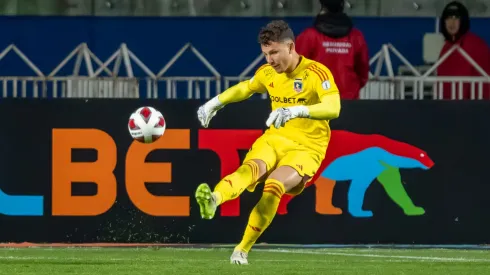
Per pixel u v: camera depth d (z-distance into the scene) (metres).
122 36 44.28
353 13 44.38
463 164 33.28
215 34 44.62
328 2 36.41
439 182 33.25
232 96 25.78
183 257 28.44
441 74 40.59
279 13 44.56
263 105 32.81
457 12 40.56
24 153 32.62
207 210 22.61
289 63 24.61
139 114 24.64
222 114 32.81
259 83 25.62
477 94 39.53
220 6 44.41
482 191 33.34
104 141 32.69
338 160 33.00
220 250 31.08
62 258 27.86
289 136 24.91
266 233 33.09
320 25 36.31
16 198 32.69
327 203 33.09
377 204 33.19
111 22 44.25
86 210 32.78
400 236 33.22
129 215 32.81
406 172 33.19
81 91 36.78
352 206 33.12
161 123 24.70
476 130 33.28
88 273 23.84
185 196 32.91
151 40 44.38
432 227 33.28
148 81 37.84
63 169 32.66
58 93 42.72
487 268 25.80
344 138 33.00
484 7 44.50
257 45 44.72
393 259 28.28
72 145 32.69
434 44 41.88
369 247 32.66
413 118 33.12
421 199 33.25
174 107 32.78
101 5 44.09
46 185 32.66
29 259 27.42
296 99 24.91
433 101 33.19
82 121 32.69
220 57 44.62
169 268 24.81
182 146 32.81
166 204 32.84
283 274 23.56
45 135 32.62
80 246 32.28
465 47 40.72
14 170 32.62
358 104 33.00
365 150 33.09
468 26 40.62
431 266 26.19
